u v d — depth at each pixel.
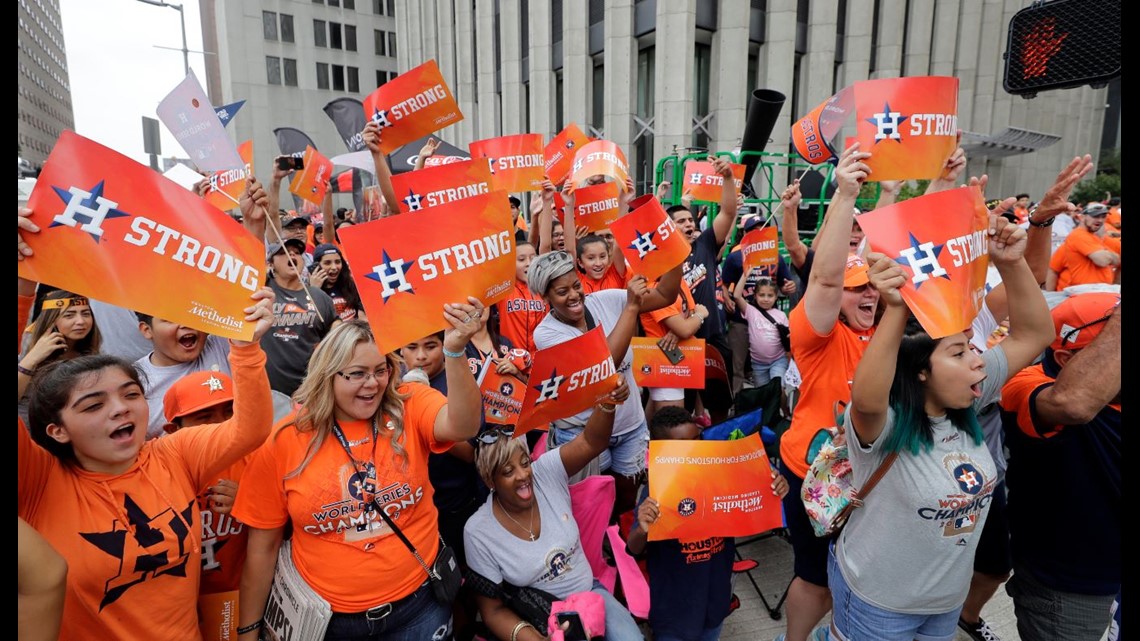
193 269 1.73
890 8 18.19
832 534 2.38
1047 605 2.30
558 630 2.25
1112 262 5.91
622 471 3.51
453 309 2.01
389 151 4.54
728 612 2.75
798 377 4.10
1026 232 2.08
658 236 3.27
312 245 9.75
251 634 2.16
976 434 2.06
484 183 3.59
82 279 1.56
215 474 1.97
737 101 15.93
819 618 2.73
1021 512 2.36
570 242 5.32
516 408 3.23
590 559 2.86
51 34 67.56
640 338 3.88
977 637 2.96
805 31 17.14
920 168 2.19
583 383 2.48
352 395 2.06
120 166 1.63
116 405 1.65
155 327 2.73
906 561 2.04
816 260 2.43
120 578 1.71
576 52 17.89
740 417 2.96
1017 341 2.14
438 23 28.98
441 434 2.18
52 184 1.53
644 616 2.62
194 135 3.41
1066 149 27.55
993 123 21.39
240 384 1.86
